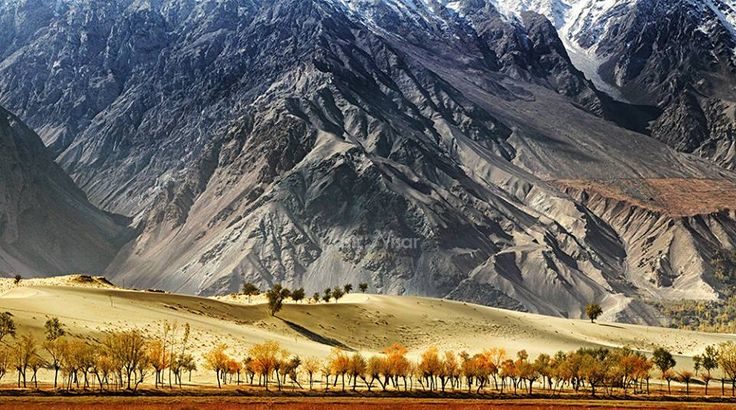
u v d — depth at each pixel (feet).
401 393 481.87
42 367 452.35
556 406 448.24
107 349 438.81
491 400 476.13
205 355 481.46
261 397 430.61
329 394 460.96
